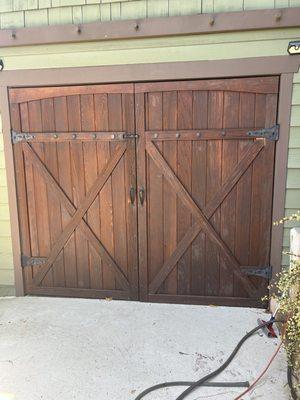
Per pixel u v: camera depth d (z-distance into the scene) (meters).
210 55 2.65
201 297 3.00
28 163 3.04
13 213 3.13
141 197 2.93
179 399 1.94
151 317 2.82
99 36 2.72
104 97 2.83
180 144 2.81
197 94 2.72
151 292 3.07
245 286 2.92
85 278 3.16
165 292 3.06
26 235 3.17
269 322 2.51
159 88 2.75
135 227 2.99
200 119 2.75
